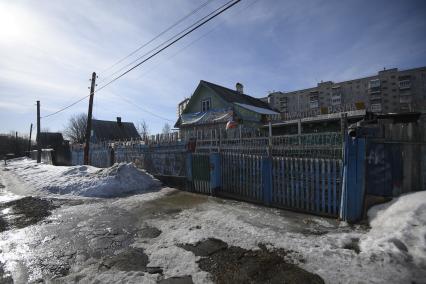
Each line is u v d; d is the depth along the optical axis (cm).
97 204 802
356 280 308
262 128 1744
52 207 779
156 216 637
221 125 1903
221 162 874
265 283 318
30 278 358
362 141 544
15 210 753
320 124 1570
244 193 788
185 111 2364
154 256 407
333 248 396
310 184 616
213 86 2117
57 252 443
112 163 1748
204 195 879
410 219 407
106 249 448
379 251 361
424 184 483
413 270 318
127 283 332
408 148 499
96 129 4166
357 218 532
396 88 5753
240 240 450
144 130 5950
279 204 683
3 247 473
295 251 395
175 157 1105
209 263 376
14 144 6400
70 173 1255
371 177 538
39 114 3011
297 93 7175
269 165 705
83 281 343
